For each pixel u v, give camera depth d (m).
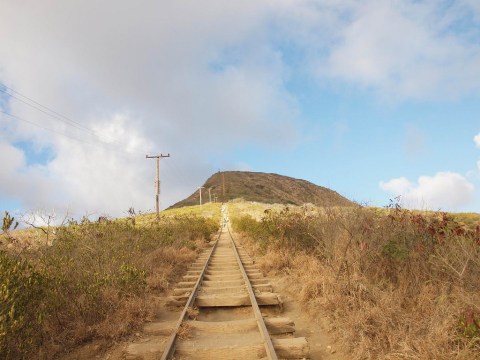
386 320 5.38
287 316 7.63
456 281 5.72
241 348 5.52
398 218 7.80
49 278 6.34
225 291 9.47
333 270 7.82
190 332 6.31
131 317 6.82
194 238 23.55
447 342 4.54
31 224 8.94
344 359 5.32
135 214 15.35
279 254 12.45
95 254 9.54
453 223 6.88
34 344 5.32
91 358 5.58
